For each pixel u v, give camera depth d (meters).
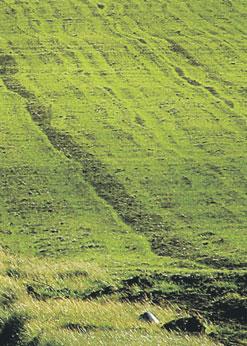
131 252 122.31
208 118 187.50
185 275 89.69
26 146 173.38
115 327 74.19
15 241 129.12
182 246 123.69
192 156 164.75
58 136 178.25
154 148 169.75
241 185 149.00
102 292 86.44
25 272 93.94
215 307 80.31
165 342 68.56
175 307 80.50
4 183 154.12
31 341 71.44
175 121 186.12
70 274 92.88
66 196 147.25
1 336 74.38
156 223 134.12
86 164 161.88
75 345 69.00
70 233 131.25
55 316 77.06
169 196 145.12
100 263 110.44
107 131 180.00
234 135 176.38
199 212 137.75
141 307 79.94
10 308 79.19
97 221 136.38
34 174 157.88
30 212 141.12
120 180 153.12
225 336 73.38
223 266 113.50
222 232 129.00
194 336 71.75
